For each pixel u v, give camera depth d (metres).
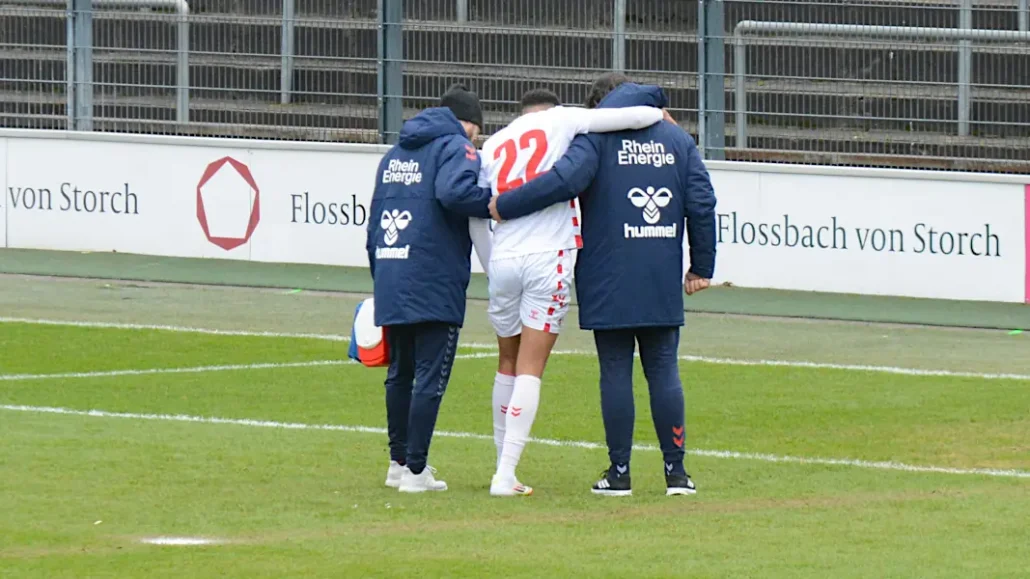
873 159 60.09
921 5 59.62
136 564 23.22
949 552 24.17
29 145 65.25
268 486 28.77
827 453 32.59
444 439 33.91
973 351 47.50
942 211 58.66
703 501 27.92
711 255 28.53
